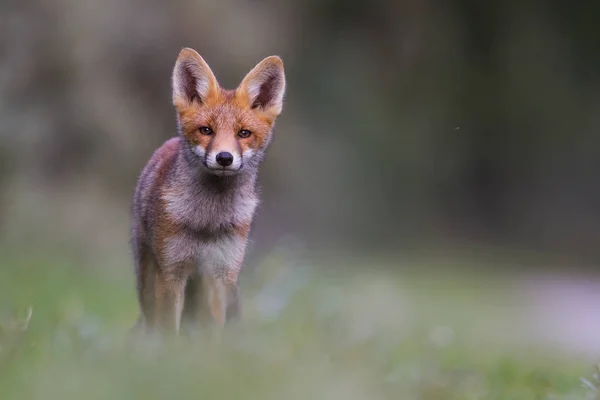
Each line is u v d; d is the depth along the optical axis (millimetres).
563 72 31047
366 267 21375
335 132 27375
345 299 12773
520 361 9773
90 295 12195
